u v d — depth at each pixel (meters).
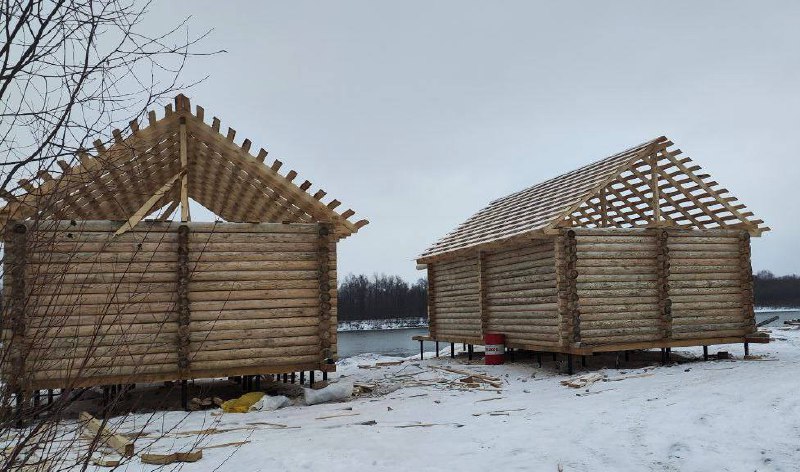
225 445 8.60
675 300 17.09
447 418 10.40
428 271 23.97
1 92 3.10
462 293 21.53
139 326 12.41
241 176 14.70
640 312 16.77
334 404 12.99
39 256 3.32
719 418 7.98
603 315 16.38
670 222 17.36
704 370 14.11
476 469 6.94
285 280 13.63
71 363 3.63
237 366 13.17
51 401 3.95
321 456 7.70
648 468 6.65
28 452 3.55
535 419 9.41
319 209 13.85
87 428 9.04
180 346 12.62
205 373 12.90
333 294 13.77
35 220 3.26
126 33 3.43
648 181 17.62
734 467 6.42
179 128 12.98
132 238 12.52
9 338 3.16
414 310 98.75
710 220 18.31
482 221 22.45
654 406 9.34
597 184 16.81
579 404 10.61
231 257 13.30
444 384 15.62
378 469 7.08
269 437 9.20
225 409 12.34
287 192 13.84
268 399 12.65
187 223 12.95
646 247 17.09
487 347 18.95
